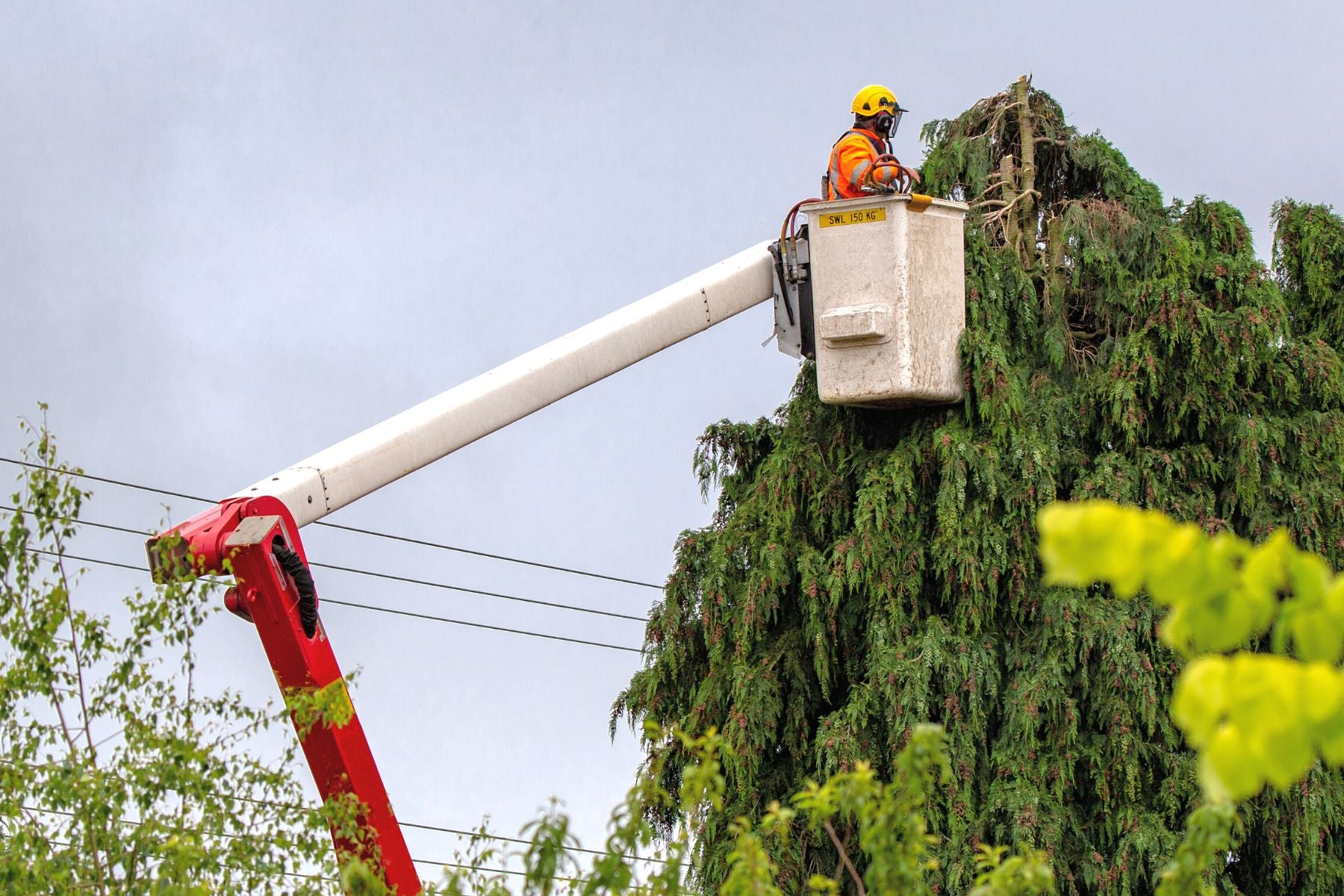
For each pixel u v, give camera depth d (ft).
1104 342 92.53
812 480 89.81
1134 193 96.73
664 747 89.25
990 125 98.48
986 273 90.33
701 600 90.58
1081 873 82.02
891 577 85.51
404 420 81.41
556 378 84.17
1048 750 83.51
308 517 78.38
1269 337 88.84
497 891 43.80
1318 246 99.19
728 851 84.33
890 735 82.64
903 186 84.23
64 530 51.65
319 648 72.23
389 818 70.08
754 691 85.87
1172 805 81.76
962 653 83.61
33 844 46.57
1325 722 18.60
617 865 40.91
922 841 44.62
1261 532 87.20
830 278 84.69
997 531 84.84
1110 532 19.22
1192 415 89.66
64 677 50.29
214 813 48.29
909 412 89.30
